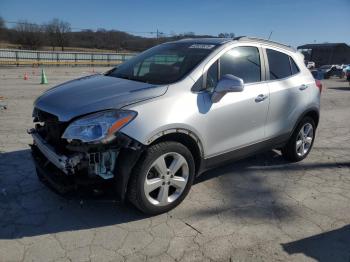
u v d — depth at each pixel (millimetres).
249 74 4453
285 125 4949
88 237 3322
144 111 3365
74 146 3229
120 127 3230
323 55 57406
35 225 3482
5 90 12922
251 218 3771
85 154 3271
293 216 3852
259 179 4797
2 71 26703
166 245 3246
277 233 3508
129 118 3275
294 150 5336
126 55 42844
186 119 3598
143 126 3305
